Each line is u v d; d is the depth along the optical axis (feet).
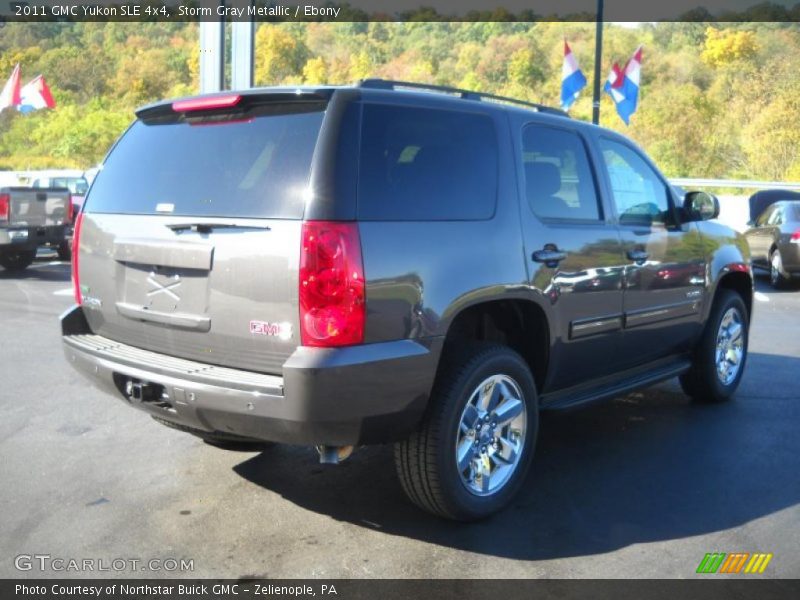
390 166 11.19
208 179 11.61
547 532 11.91
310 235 10.22
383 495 13.35
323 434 10.52
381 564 10.87
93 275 13.12
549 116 14.52
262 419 10.52
